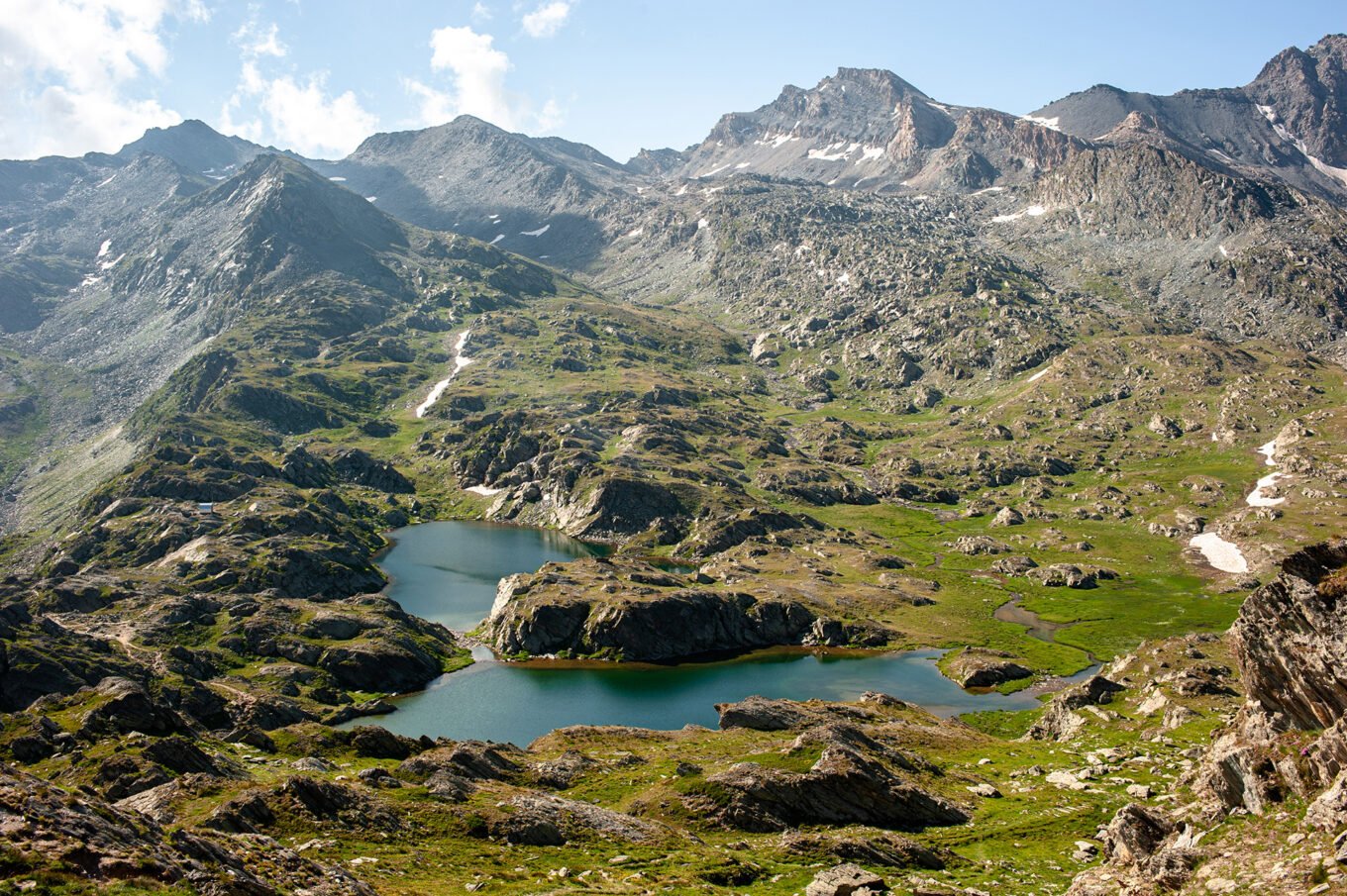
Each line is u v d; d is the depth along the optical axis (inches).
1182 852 2313.0
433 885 2657.5
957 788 4269.2
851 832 3533.5
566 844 3265.3
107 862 1822.1
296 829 3024.1
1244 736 2723.9
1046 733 5757.9
